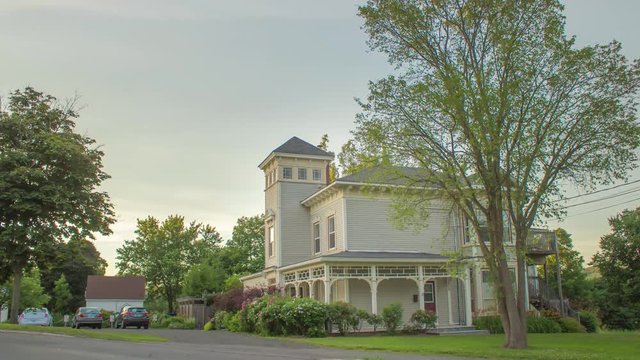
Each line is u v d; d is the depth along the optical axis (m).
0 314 54.25
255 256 62.59
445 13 20.23
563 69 19.47
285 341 21.44
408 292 30.66
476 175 20.78
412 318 27.95
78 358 14.16
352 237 30.41
